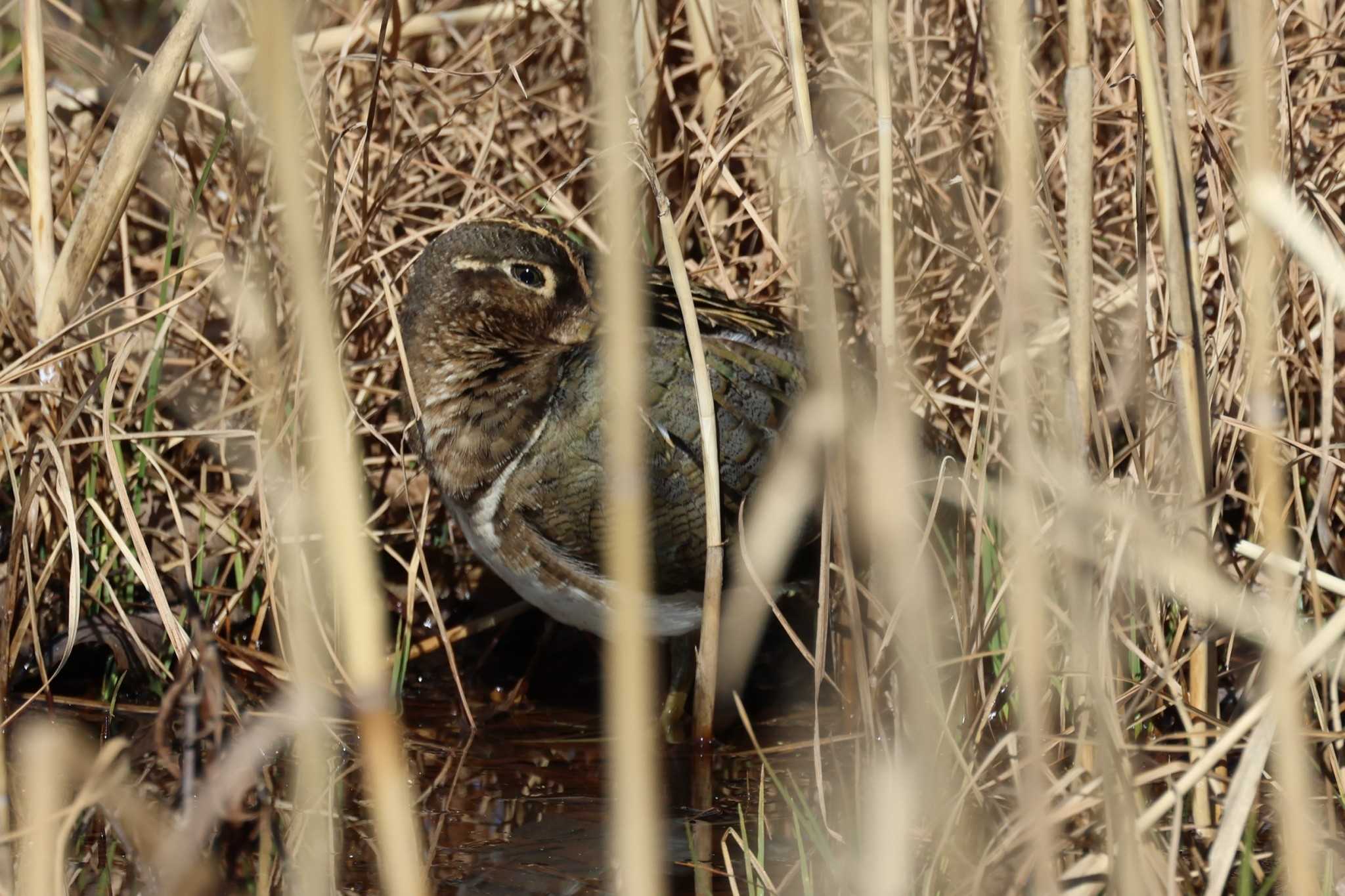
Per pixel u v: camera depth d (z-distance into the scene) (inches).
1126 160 367.9
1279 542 205.3
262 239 317.4
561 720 339.9
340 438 138.2
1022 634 199.5
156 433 308.5
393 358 351.3
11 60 385.4
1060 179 370.3
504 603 378.6
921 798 237.5
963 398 365.1
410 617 336.8
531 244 336.2
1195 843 252.5
